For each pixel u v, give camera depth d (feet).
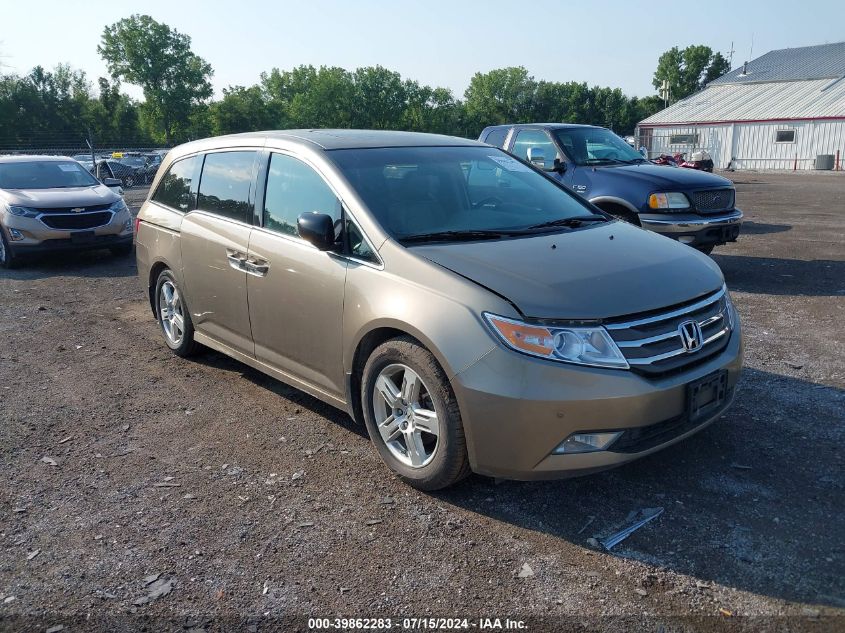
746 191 75.36
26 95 238.89
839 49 143.43
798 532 10.73
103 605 9.64
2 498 12.53
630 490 12.12
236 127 220.02
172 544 11.00
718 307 12.41
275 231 15.12
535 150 31.86
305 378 14.73
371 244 12.93
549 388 10.52
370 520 11.53
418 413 12.10
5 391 17.92
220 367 19.42
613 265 12.16
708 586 9.62
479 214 14.49
